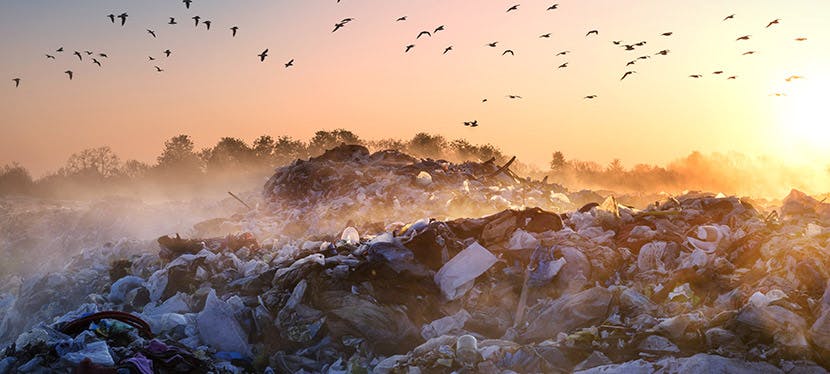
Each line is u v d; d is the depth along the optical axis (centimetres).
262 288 969
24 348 738
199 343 859
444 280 923
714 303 846
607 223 1081
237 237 1251
